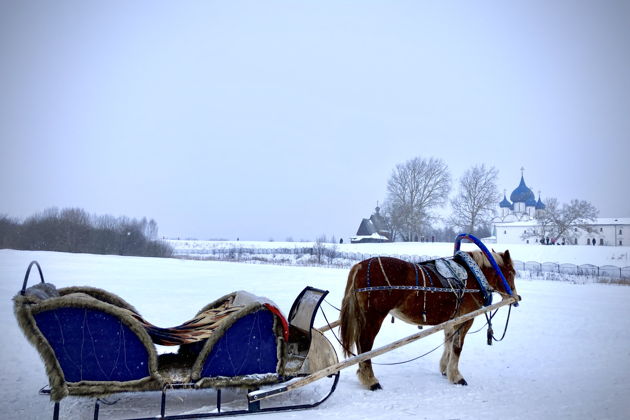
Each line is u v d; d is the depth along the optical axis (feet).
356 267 24.38
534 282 94.94
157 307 44.73
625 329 41.04
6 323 35.12
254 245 261.03
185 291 56.70
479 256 26.96
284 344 19.42
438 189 222.89
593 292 73.46
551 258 153.28
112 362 17.10
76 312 16.74
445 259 26.81
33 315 16.17
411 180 224.33
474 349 33.17
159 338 18.83
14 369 24.79
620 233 272.51
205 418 18.45
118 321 17.20
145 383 17.39
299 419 18.65
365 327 23.36
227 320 18.60
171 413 18.98
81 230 159.43
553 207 241.35
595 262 143.23
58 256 104.06
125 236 161.89
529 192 326.65
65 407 19.49
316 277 77.77
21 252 109.60
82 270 77.36
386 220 239.71
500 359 30.50
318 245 176.86
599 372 27.48
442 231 283.18
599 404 21.67
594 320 45.57
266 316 19.22
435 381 25.14
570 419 19.66
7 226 154.92
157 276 73.67
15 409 19.13
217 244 267.59
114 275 72.02
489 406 21.12
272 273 84.28
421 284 24.12
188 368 20.43
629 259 144.56
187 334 19.93
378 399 21.66
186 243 270.05
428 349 32.96
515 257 157.17
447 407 20.81
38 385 22.35
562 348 33.71
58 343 16.51
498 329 40.78
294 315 22.70
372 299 23.29
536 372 27.45
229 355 18.63
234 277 75.00
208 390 22.62
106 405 19.93
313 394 22.17
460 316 24.09
